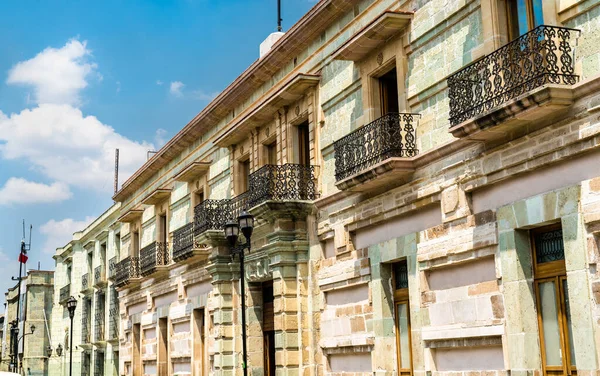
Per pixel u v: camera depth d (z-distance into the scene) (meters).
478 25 14.48
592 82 11.57
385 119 16.36
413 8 16.45
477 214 14.14
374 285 17.30
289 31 20.94
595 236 11.66
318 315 19.77
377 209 17.23
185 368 29.14
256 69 23.11
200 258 27.55
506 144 13.33
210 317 26.53
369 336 17.39
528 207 12.88
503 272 13.35
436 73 15.57
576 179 12.14
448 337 14.72
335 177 17.98
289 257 20.39
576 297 11.81
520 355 12.88
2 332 81.56
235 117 25.81
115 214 42.09
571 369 12.31
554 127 12.34
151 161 33.81
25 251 63.38
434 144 15.52
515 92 12.67
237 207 23.56
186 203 30.38
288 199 19.95
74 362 51.25
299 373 19.88
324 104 19.84
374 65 17.62
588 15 12.05
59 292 58.69
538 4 13.46
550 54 11.99
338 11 19.17
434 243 15.23
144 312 34.56
